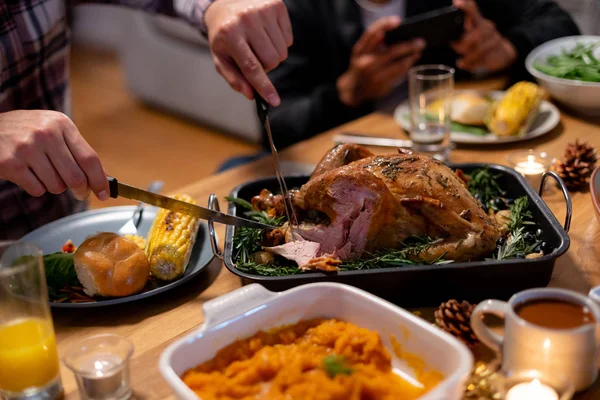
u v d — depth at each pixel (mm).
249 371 779
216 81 2922
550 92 1507
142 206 1164
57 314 974
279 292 861
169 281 1002
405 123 1475
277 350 817
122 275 959
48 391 834
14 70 1273
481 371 830
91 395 810
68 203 1393
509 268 915
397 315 811
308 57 2021
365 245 978
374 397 759
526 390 779
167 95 3230
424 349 795
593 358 773
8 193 1299
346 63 2078
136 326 946
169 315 963
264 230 1028
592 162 1210
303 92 2008
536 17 1951
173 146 2996
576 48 1647
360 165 1010
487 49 1732
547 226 994
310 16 2002
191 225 1041
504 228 1024
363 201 963
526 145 1375
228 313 824
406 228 976
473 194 1123
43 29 1284
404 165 999
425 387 785
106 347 838
